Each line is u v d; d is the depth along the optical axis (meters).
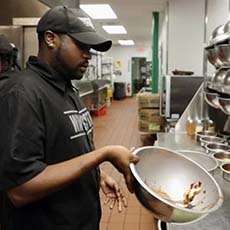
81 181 1.30
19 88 1.13
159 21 8.22
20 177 1.06
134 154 1.18
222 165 2.16
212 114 3.65
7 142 1.06
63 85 1.27
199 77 4.27
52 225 1.24
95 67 11.62
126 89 18.89
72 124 1.25
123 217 3.47
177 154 1.35
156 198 1.04
